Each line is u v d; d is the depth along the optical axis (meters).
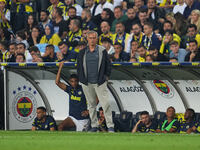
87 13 47.94
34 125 37.16
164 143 14.90
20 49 48.91
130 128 37.88
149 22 43.44
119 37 45.75
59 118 39.84
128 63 35.28
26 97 39.88
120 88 38.66
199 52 40.97
